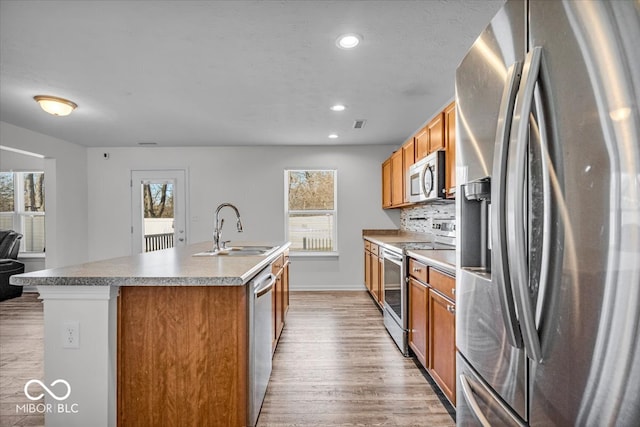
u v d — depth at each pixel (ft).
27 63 8.09
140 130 14.49
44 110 11.02
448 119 8.89
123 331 5.02
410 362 8.73
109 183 17.89
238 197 17.81
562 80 2.41
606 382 2.09
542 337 2.60
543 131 2.57
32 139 14.51
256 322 5.78
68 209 16.51
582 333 2.25
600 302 2.12
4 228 18.47
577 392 2.29
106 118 12.66
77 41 7.09
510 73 2.89
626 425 1.97
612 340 2.05
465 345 4.17
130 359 5.02
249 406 5.41
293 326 11.61
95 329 4.78
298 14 6.22
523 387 2.92
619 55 2.01
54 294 4.79
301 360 8.86
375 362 8.74
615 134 2.02
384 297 11.42
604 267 2.09
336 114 12.24
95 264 6.19
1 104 11.00
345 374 8.09
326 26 6.61
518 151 2.64
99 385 4.77
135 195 17.90
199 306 5.07
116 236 17.85
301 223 18.04
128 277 4.73
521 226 2.66
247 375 5.41
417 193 11.08
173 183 17.87
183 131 14.69
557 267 2.44
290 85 9.53
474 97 3.86
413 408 6.69
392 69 8.53
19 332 10.98
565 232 2.37
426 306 7.49
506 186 2.92
